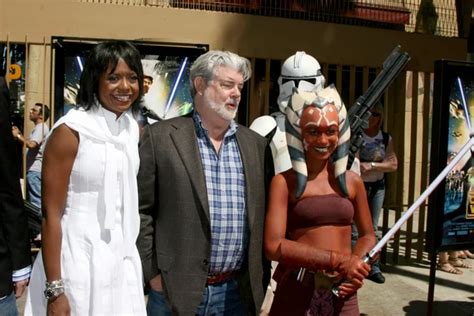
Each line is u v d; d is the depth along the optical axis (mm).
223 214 2670
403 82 6562
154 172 2639
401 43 6645
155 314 2738
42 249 2377
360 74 7613
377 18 7934
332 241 2729
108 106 2471
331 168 2811
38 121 6723
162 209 2641
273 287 3426
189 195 2613
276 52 6441
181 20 6270
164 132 2666
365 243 2816
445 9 8367
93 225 2402
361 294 5520
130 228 2482
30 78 7383
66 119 2381
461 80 4750
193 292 2600
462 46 6867
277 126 3965
